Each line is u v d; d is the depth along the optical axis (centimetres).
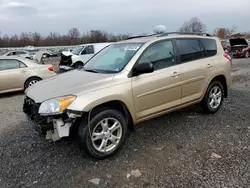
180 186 274
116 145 348
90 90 323
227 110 528
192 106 548
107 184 284
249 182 275
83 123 320
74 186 283
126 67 366
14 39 5247
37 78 848
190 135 406
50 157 349
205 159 328
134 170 310
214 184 274
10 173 312
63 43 5403
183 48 441
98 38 5338
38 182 292
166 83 399
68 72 431
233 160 323
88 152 325
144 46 393
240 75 989
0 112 598
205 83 469
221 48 520
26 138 417
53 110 301
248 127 433
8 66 812
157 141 388
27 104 371
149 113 386
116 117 343
